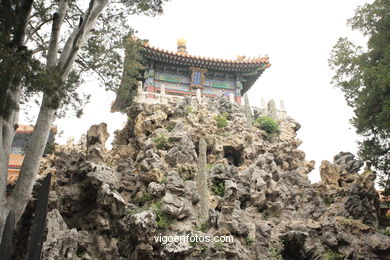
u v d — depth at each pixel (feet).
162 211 61.41
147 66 128.98
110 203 63.46
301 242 70.18
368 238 73.87
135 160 89.20
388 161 76.38
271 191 79.77
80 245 62.64
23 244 63.05
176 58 128.57
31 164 40.81
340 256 69.72
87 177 69.97
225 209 65.87
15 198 38.83
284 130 116.78
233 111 115.44
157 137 85.66
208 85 138.31
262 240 66.85
